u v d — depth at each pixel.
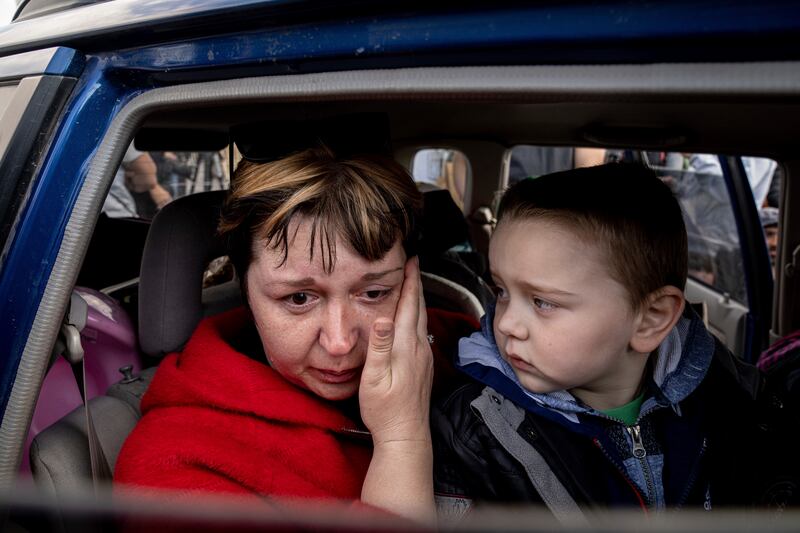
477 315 1.47
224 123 1.70
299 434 0.87
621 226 0.73
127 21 0.70
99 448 0.90
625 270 0.73
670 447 0.85
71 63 0.76
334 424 0.90
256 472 0.78
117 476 0.79
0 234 0.76
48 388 1.29
